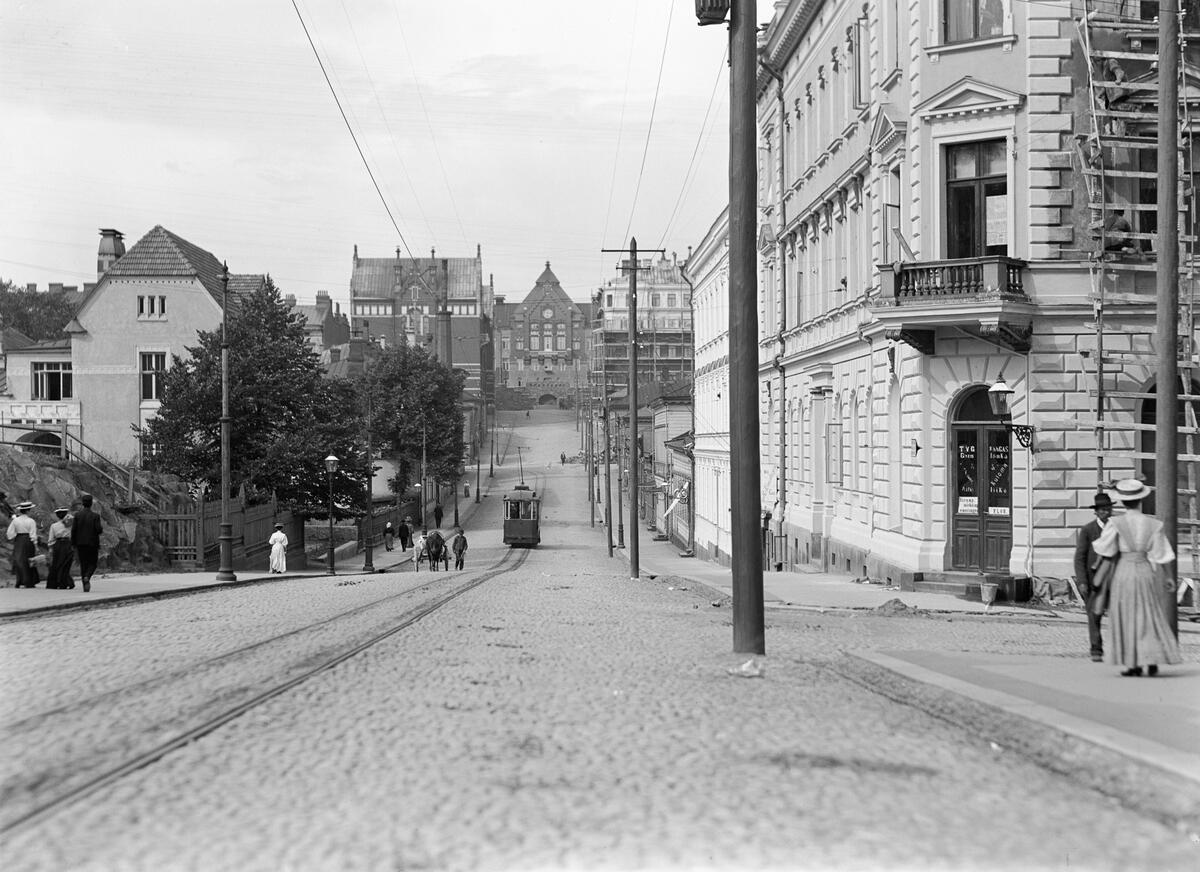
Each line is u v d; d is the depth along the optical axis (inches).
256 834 256.4
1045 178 1061.8
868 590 1160.8
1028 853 252.4
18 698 432.8
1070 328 1066.1
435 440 4284.0
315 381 2405.3
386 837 253.8
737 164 591.8
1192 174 1063.0
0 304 5605.3
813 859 242.5
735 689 472.7
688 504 3051.2
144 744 348.5
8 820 267.3
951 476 1120.8
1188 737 355.9
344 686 463.2
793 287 1819.6
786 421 1870.1
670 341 6441.9
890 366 1232.2
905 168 1152.8
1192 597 944.3
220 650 585.3
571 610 884.6
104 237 3521.2
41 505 1533.0
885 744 363.9
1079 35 1059.9
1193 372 1064.2
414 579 1508.4
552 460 6683.1
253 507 2149.4
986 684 470.9
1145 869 245.6
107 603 948.6
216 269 3312.0
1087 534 589.0
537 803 283.4
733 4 589.0
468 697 438.6
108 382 2994.6
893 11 1239.5
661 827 263.4
